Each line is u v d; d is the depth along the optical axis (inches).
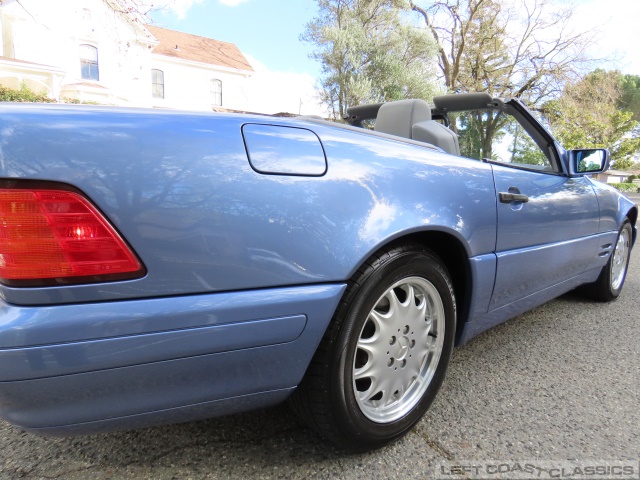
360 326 55.7
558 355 96.7
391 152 62.5
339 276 53.1
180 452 62.1
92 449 62.9
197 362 46.0
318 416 55.8
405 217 59.2
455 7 665.0
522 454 62.4
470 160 75.5
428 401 67.5
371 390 61.0
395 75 502.0
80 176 40.7
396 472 58.4
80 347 40.3
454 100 101.6
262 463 59.7
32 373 39.1
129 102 850.1
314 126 57.5
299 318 50.6
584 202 105.7
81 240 40.6
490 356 95.9
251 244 47.6
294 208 50.4
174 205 44.0
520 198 80.4
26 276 39.4
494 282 76.6
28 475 57.4
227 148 47.5
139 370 43.4
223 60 1053.2
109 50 799.1
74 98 752.3
